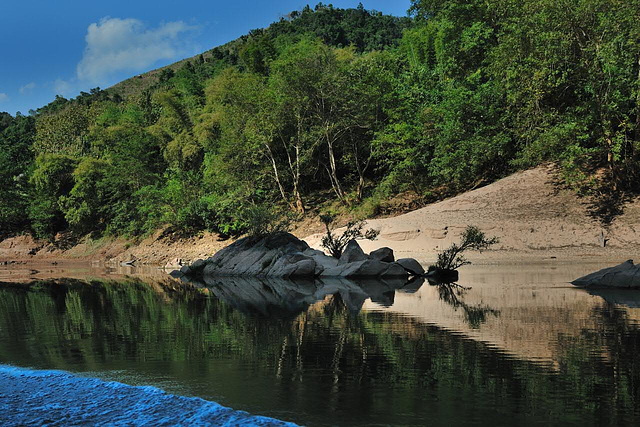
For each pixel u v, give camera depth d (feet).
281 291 60.08
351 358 23.44
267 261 88.84
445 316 35.58
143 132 208.95
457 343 26.18
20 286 75.77
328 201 157.58
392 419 15.16
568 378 19.27
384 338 28.07
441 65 160.45
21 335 32.42
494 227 108.06
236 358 24.13
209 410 16.07
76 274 107.86
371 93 145.48
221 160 157.58
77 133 295.28
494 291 50.88
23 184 236.22
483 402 16.62
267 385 19.20
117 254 178.81
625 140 108.06
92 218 209.26
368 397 17.37
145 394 18.13
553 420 14.87
